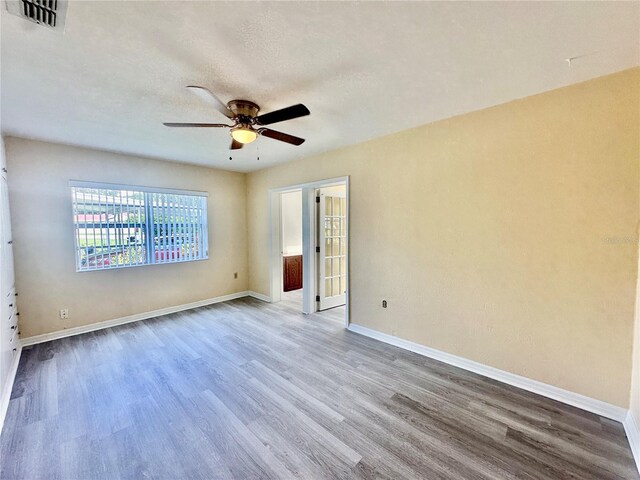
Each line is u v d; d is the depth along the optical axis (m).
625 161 1.89
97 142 3.30
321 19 1.38
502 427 1.91
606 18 1.37
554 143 2.13
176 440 1.80
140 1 1.25
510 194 2.34
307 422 1.96
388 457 1.66
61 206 3.39
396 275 3.15
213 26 1.43
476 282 2.56
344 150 3.60
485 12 1.34
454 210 2.67
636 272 1.88
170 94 2.15
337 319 4.11
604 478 1.52
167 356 2.95
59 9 1.28
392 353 3.01
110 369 2.68
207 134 3.03
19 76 1.88
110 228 3.78
